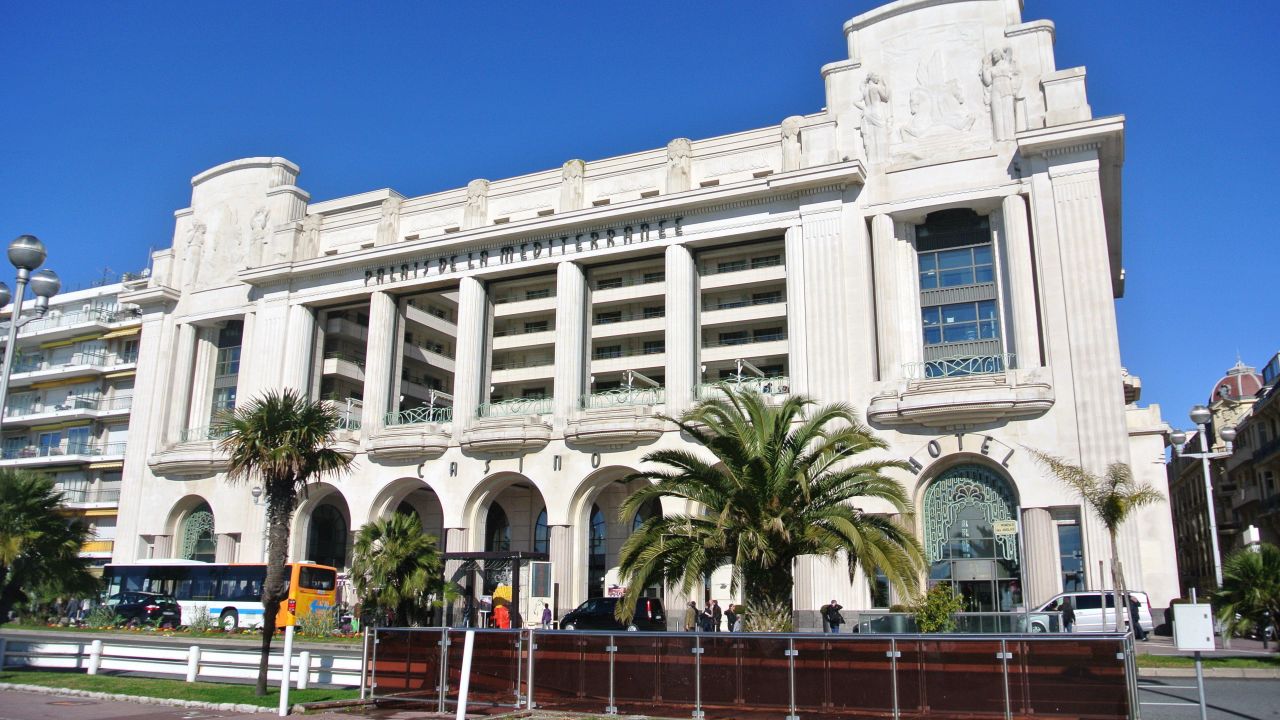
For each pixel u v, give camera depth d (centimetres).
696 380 4062
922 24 3938
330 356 5159
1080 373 3369
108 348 6669
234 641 3488
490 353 4588
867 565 1862
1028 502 3341
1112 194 3872
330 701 1738
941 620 2348
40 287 1984
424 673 1712
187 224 5478
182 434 5116
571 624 3156
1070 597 2909
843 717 1421
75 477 6347
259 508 4647
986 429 3459
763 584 1959
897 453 3550
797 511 1966
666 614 3462
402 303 4866
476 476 4300
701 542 1941
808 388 3738
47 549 3050
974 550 3447
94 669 2184
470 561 3778
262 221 5194
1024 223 3594
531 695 1617
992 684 1355
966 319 3766
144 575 4388
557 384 4262
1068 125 3491
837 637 1452
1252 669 2230
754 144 4131
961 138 3769
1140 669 2286
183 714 1642
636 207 4162
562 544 4069
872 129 3897
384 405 4622
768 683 1477
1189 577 7875
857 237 3816
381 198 5291
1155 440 3491
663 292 5075
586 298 4419
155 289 5291
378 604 3111
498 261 4491
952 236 3859
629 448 4034
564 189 4434
